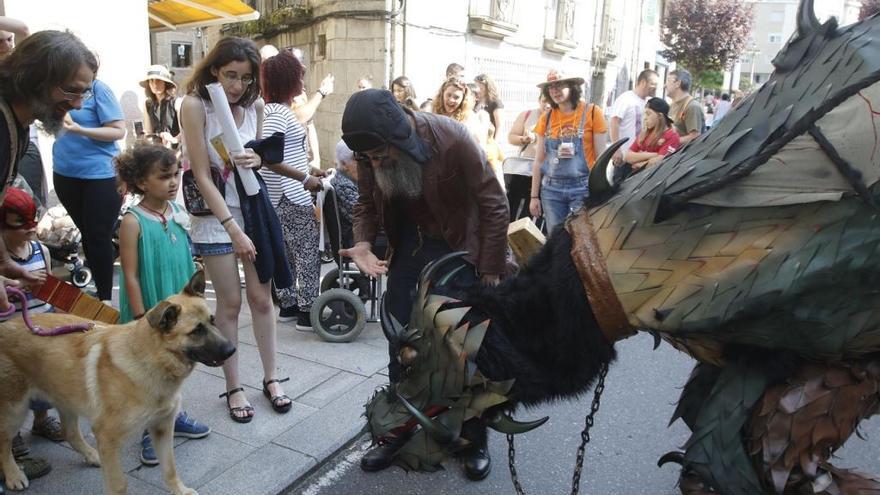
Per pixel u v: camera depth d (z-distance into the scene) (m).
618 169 5.25
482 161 2.83
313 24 11.26
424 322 1.99
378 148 2.65
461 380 1.91
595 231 1.95
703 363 2.19
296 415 3.65
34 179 5.30
